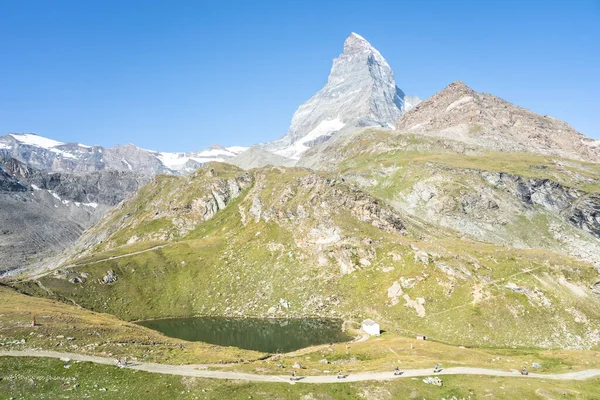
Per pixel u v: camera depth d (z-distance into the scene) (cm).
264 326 16338
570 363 10988
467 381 9000
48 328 10025
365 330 15000
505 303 15325
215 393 7850
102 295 19038
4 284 17225
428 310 15975
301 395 8019
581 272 16875
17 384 7456
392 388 8481
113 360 8775
